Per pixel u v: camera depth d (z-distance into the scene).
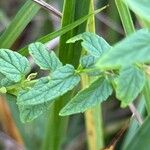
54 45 0.38
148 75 0.18
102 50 0.21
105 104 0.53
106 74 0.20
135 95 0.17
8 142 0.50
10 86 0.24
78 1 0.28
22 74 0.23
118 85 0.17
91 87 0.20
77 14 0.28
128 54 0.13
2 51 0.23
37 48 0.22
